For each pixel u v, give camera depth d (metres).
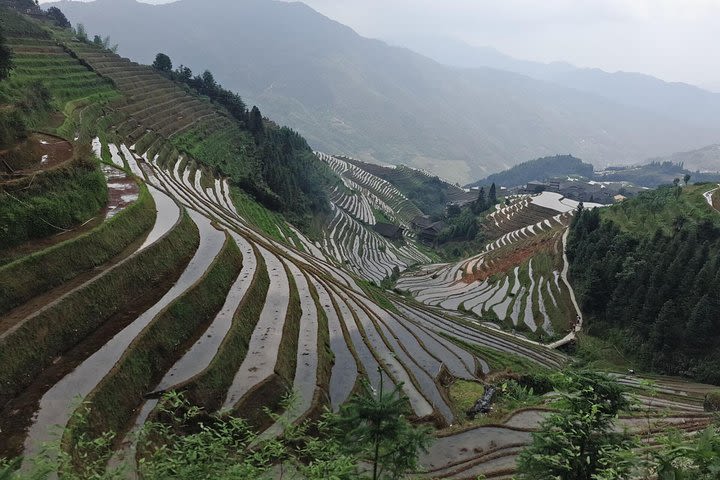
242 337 29.11
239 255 40.94
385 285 82.00
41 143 38.34
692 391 43.91
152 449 18.36
